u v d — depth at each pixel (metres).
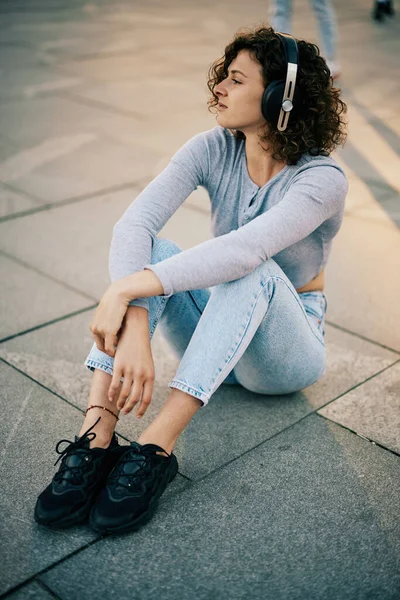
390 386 2.53
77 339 2.80
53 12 9.64
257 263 1.90
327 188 1.96
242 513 1.95
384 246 3.56
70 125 5.21
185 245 3.54
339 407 2.41
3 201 4.00
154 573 1.75
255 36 1.93
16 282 3.20
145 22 9.04
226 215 2.17
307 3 10.52
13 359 2.65
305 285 2.31
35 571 1.74
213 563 1.78
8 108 5.54
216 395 2.46
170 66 6.91
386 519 1.94
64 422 2.32
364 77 6.54
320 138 2.01
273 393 2.38
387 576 1.75
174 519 1.92
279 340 2.08
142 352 1.88
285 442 2.24
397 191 4.15
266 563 1.79
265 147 2.03
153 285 1.86
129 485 1.84
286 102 1.90
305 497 2.01
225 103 1.98
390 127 5.20
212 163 2.13
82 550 1.80
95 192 4.16
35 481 2.05
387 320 2.94
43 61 6.99
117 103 5.75
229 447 2.21
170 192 2.12
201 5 10.27
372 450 2.21
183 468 2.12
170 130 5.15
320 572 1.76
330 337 2.82
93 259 3.43
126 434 2.26
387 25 9.09
